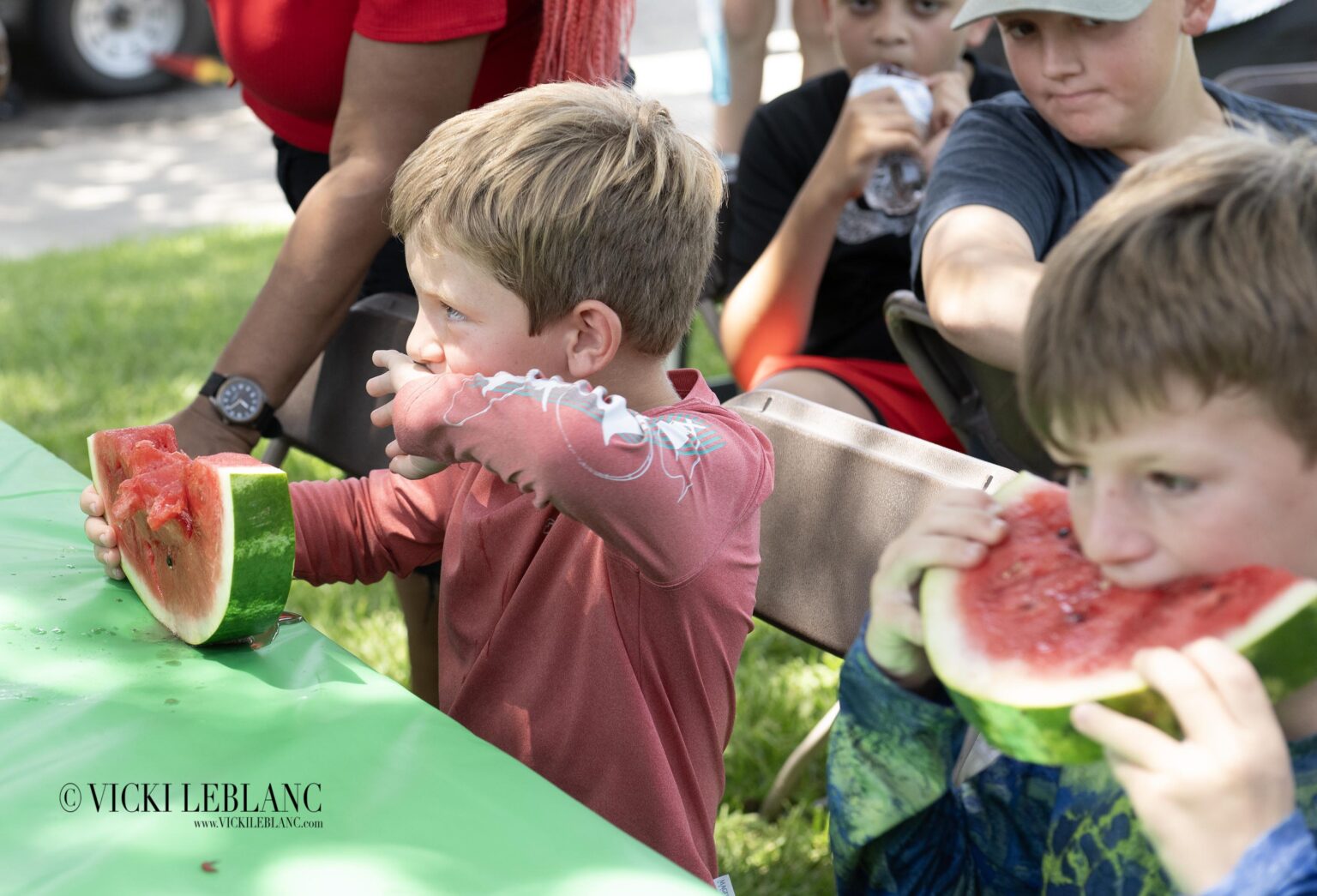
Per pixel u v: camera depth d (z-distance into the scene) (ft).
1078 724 3.11
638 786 5.09
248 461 4.65
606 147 5.25
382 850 3.48
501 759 3.94
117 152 33.12
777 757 9.30
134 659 4.56
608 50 7.51
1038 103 7.13
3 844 3.48
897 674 3.76
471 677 5.46
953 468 5.36
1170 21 6.77
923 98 8.50
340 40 7.14
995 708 3.29
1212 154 3.33
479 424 4.83
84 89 35.32
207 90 38.01
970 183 7.09
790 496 5.90
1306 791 3.41
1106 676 3.20
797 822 8.62
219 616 4.50
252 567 4.47
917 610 3.67
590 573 5.15
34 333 18.76
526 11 7.60
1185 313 3.06
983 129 7.39
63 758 3.88
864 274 9.35
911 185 8.90
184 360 17.57
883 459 5.52
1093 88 6.88
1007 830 4.30
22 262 23.77
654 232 5.29
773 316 9.08
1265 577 3.14
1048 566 3.53
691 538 4.87
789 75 36.29
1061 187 7.29
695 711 5.19
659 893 3.33
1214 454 3.11
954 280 6.53
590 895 3.31
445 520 5.81
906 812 3.97
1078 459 3.35
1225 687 2.98
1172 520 3.21
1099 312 3.19
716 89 15.14
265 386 7.08
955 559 3.60
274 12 7.18
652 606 5.05
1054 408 3.31
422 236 5.27
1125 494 3.27
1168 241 3.16
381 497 5.87
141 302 20.51
